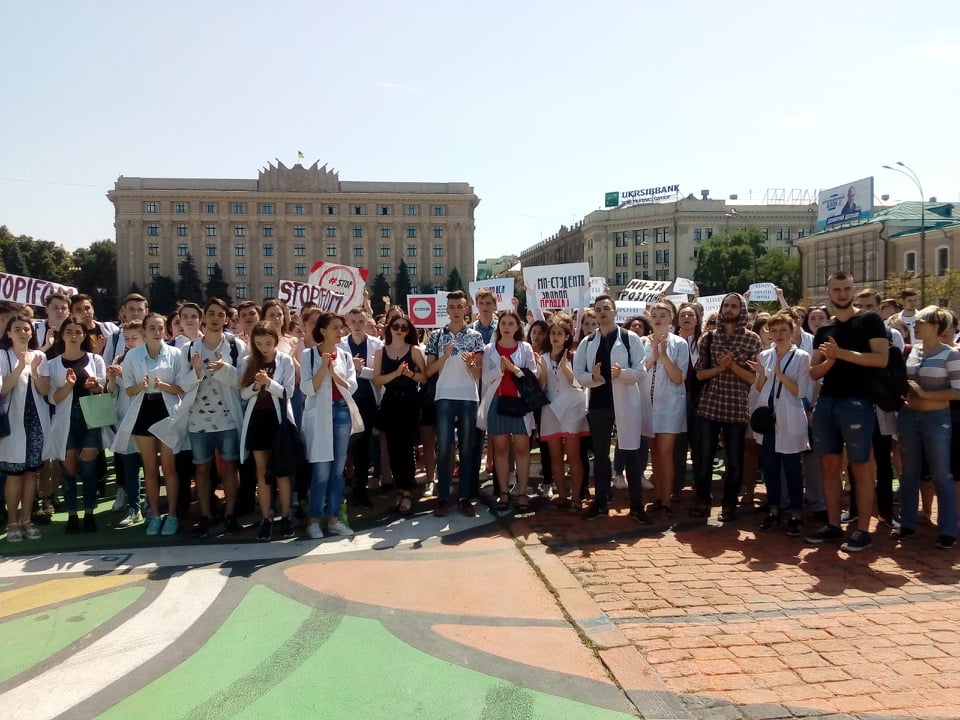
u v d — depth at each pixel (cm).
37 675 358
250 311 721
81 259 9431
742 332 625
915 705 323
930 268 4612
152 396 614
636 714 319
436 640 396
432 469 789
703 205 8712
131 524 659
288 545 581
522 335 686
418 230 9350
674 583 483
